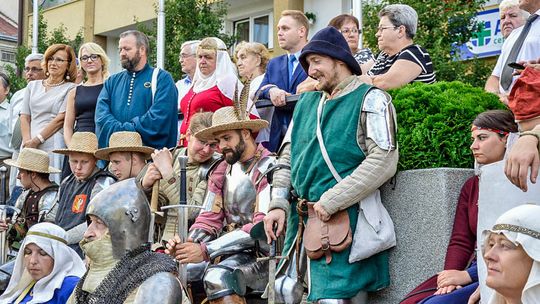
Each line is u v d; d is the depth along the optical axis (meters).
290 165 6.11
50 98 9.81
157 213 6.38
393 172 5.75
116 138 7.68
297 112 6.11
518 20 7.95
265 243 6.25
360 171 5.66
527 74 4.96
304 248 5.95
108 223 5.39
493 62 12.05
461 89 6.41
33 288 6.53
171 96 8.29
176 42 15.38
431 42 10.59
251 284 6.12
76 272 6.54
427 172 6.05
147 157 7.77
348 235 5.71
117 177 7.71
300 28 8.19
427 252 6.00
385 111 5.77
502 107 6.38
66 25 24.50
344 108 5.84
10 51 26.27
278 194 6.02
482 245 4.11
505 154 5.34
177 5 15.48
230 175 6.56
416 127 6.20
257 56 9.18
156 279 5.20
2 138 11.57
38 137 9.59
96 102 8.95
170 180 6.93
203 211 6.56
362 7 11.12
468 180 5.70
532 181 4.21
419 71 6.80
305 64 6.04
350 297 5.73
